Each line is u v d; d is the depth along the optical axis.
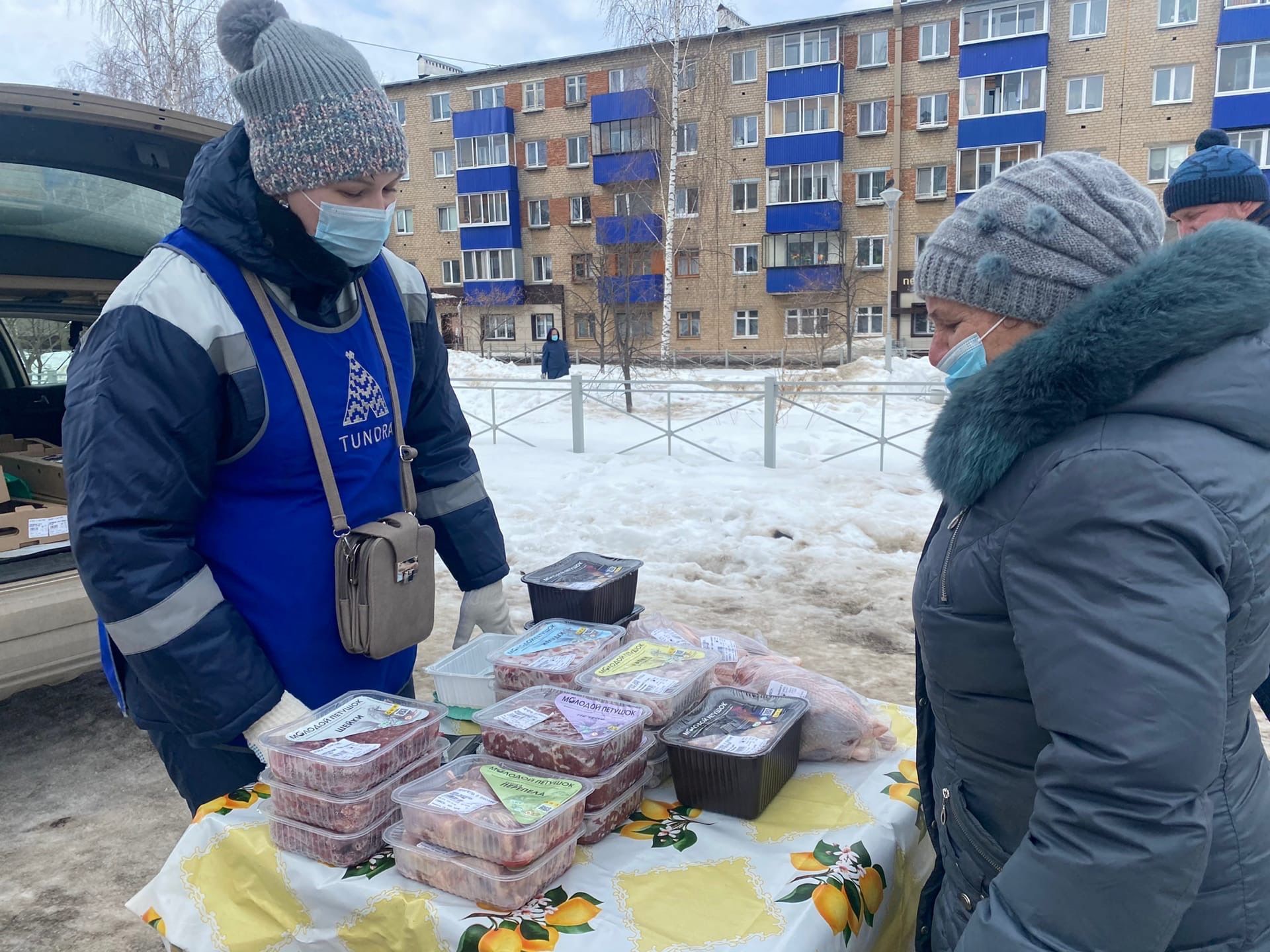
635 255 27.81
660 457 8.61
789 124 28.00
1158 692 0.88
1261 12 23.19
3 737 3.38
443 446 2.09
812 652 4.21
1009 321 1.18
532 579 2.01
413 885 1.30
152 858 2.62
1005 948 0.96
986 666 1.10
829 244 28.31
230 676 1.55
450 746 1.68
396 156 1.58
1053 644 0.95
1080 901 0.91
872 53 27.19
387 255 1.97
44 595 2.81
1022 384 1.01
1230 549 0.92
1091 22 25.11
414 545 1.75
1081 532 0.95
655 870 1.34
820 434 9.66
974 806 1.19
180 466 1.53
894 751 1.73
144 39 17.27
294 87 1.48
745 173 28.88
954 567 1.11
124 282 1.56
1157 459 0.93
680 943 1.18
